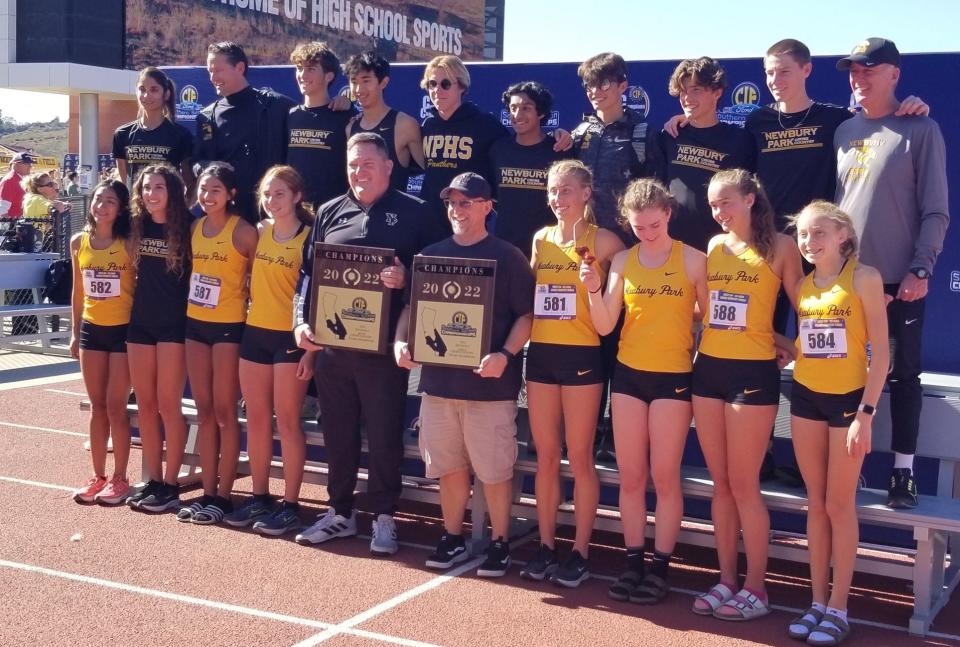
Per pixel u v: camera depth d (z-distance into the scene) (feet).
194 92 28.07
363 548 18.80
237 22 124.47
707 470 18.13
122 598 15.58
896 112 16.21
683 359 16.17
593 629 14.97
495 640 14.37
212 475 20.21
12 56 110.42
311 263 18.53
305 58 20.83
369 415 18.30
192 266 19.95
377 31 147.33
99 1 111.04
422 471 23.53
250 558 17.81
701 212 17.57
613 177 17.93
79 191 79.30
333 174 21.06
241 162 21.85
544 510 17.60
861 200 16.21
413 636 14.43
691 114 17.58
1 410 30.40
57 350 41.70
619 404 16.43
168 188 19.90
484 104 23.93
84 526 19.33
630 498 16.57
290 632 14.43
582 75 18.10
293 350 19.03
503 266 16.98
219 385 19.75
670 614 15.81
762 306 15.53
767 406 15.49
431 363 16.96
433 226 18.48
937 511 15.55
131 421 22.24
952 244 20.04
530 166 18.76
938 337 20.27
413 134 20.71
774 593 17.35
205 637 14.15
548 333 16.90
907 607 17.01
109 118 122.31
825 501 15.23
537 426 17.21
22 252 41.11
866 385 14.55
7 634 14.05
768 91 21.38
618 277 16.49
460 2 165.48
